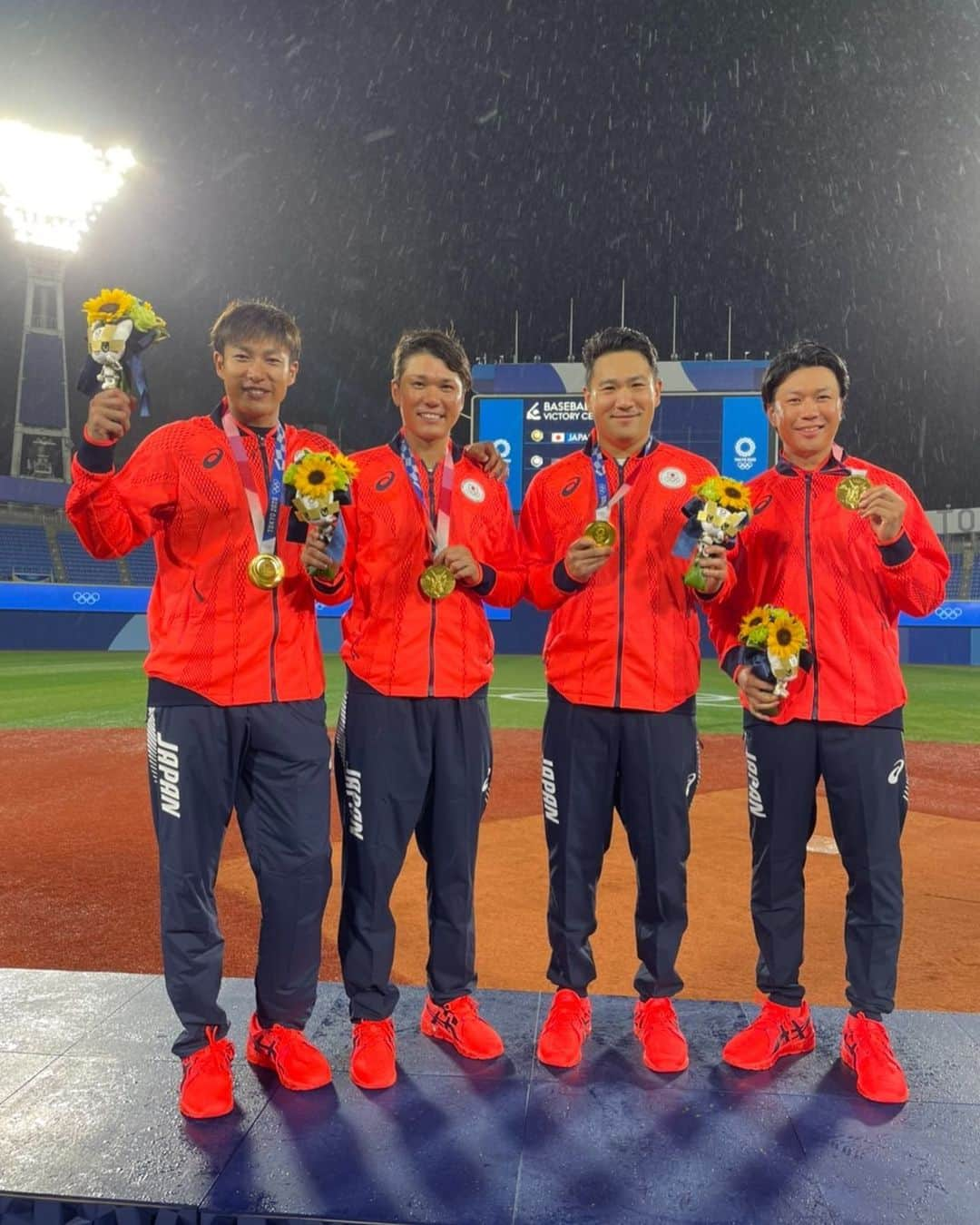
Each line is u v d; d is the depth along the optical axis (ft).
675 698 8.27
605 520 8.18
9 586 75.00
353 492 8.25
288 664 7.75
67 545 94.32
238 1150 6.61
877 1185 6.25
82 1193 6.08
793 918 8.16
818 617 8.09
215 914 7.68
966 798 23.31
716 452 69.26
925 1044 8.32
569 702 8.40
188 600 7.61
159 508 7.60
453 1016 8.23
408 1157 6.54
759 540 8.46
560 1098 7.36
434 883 8.35
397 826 8.08
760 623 7.68
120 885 15.31
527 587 8.66
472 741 8.30
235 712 7.55
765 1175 6.34
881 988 7.82
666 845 8.19
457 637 8.28
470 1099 7.34
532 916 13.97
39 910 14.03
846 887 15.48
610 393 8.43
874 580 8.13
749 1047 7.89
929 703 46.19
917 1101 7.34
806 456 8.43
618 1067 7.88
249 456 7.87
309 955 7.75
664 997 8.20
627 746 8.27
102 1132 6.82
